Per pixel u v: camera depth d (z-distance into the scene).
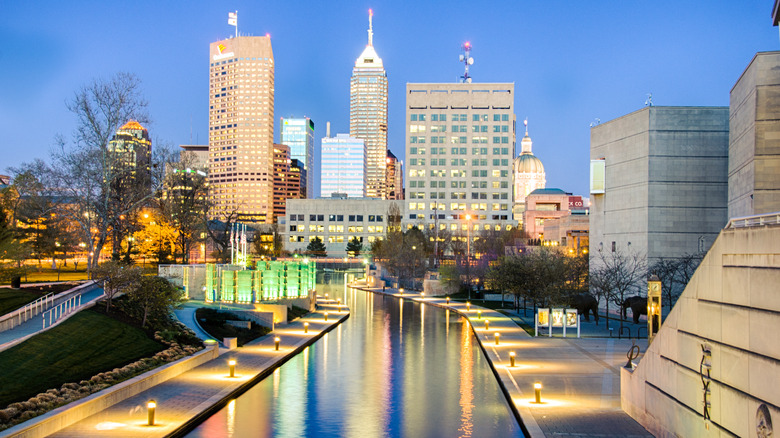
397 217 183.00
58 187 79.75
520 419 27.78
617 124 72.38
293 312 68.88
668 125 66.12
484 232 174.88
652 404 24.64
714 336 19.36
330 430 28.08
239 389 33.34
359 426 28.75
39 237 85.12
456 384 37.44
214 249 134.75
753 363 16.92
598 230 76.62
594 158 77.50
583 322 63.81
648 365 25.23
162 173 76.94
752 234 17.22
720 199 65.38
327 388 36.19
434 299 97.38
